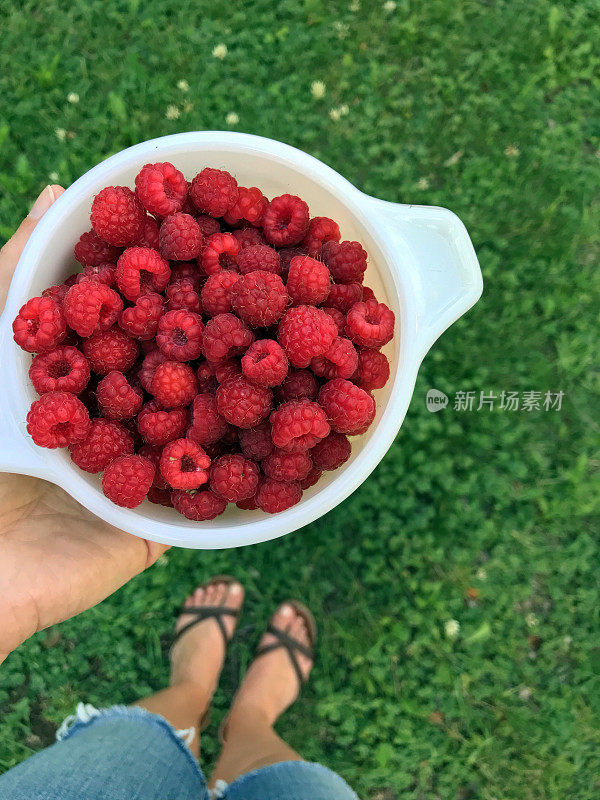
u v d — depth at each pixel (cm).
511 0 56
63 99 55
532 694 52
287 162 30
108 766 34
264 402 27
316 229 31
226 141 30
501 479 53
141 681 52
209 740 51
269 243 31
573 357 53
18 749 50
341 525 52
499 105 55
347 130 54
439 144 54
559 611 53
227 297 28
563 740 51
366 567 52
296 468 27
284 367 27
